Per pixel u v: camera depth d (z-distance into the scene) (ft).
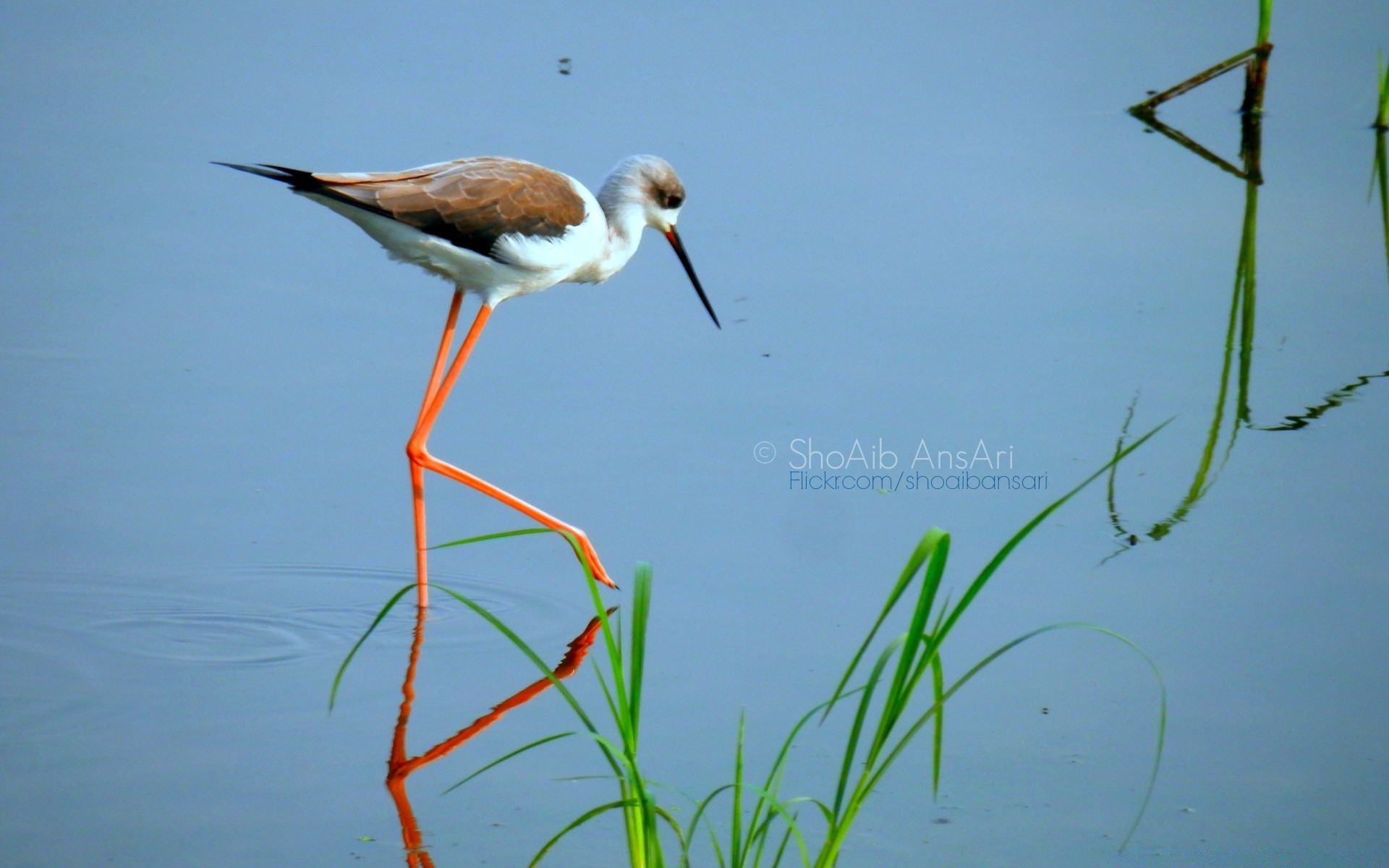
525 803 25.66
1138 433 41.19
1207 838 24.45
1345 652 30.58
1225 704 28.78
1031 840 24.44
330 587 33.99
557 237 37.65
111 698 28.73
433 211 35.65
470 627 32.60
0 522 35.27
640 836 21.09
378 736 27.89
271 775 26.30
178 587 33.24
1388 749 27.20
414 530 36.70
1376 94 71.56
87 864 23.20
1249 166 62.49
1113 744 27.48
